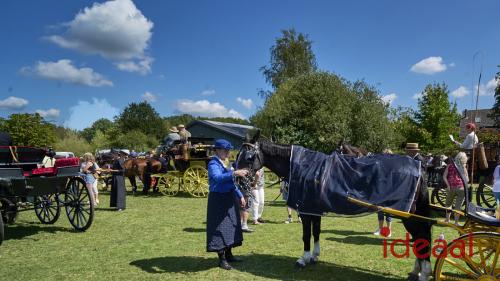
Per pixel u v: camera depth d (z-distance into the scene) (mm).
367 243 7383
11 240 7770
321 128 24453
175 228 8914
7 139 8938
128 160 17094
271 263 6059
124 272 5664
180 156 15289
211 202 5711
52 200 9781
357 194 4941
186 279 5320
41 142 24688
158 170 16422
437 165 13672
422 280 4965
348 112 24844
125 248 7059
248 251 6824
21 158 8703
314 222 5992
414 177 4840
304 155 5598
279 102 25984
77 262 6195
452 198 9062
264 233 8336
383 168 4969
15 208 9109
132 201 14023
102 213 11188
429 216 5035
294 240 7660
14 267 5945
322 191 5113
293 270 5699
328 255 6500
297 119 25188
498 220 4422
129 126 66625
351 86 26312
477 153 10102
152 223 9555
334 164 5270
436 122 29141
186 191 16047
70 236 8109
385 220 8938
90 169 12734
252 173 5762
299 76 27453
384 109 26500
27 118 24766
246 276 5434
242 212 8375
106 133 50719
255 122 27172
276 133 25125
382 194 4828
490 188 12570
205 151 15398
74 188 8781
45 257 6500
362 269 5762
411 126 29922
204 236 8047
